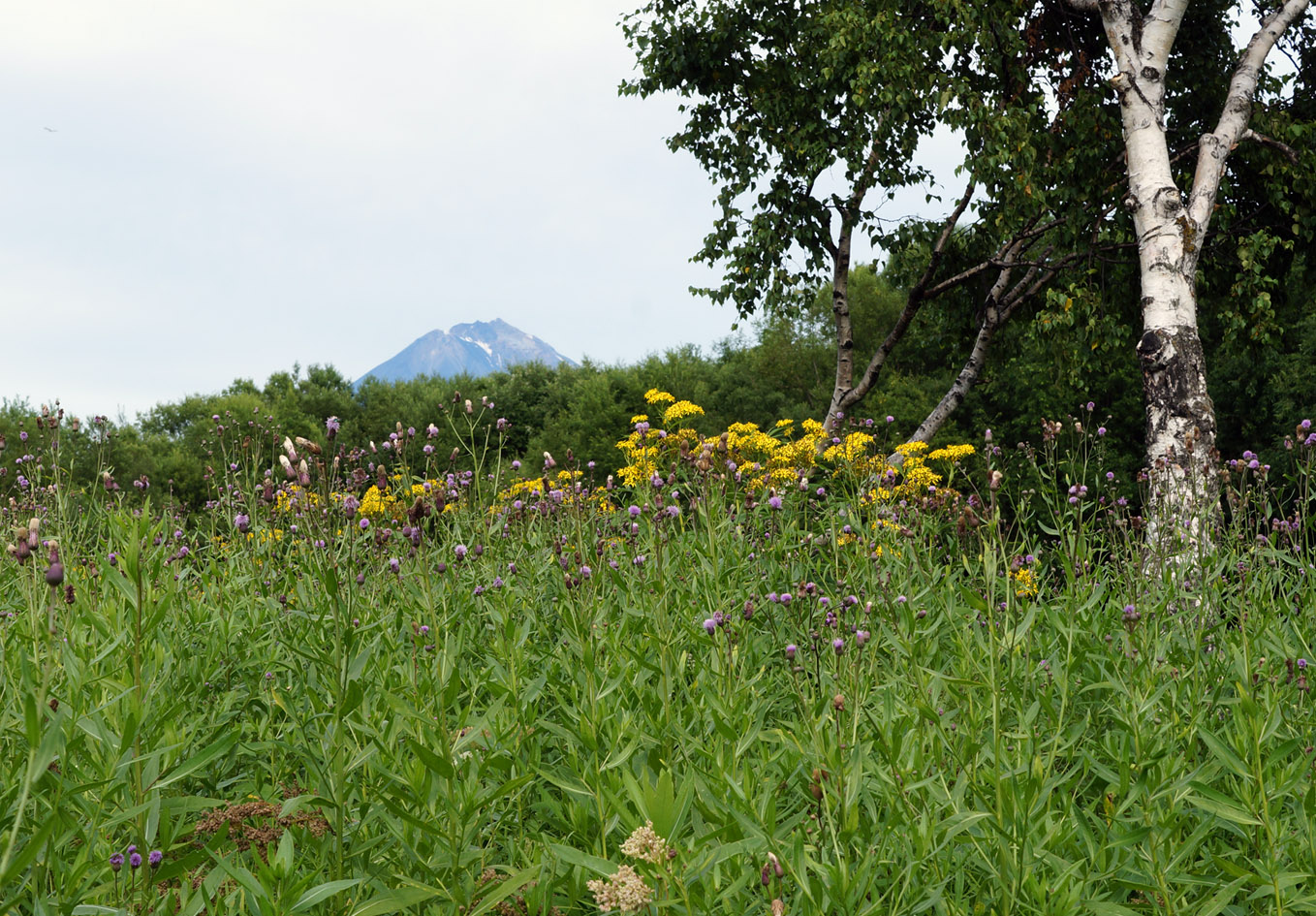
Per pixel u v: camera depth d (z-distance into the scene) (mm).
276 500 5188
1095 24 13500
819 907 2211
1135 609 3852
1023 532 5164
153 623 2691
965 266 17031
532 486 6246
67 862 2494
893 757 2732
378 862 2816
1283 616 4391
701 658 3881
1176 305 9008
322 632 3641
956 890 2691
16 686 2908
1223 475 5613
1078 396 25672
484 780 3014
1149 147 9492
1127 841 2617
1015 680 3496
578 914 2760
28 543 2307
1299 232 12992
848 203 16234
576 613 3266
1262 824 2574
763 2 16125
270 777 3480
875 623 3943
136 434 35406
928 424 15672
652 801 2137
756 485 6441
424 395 51406
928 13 14000
